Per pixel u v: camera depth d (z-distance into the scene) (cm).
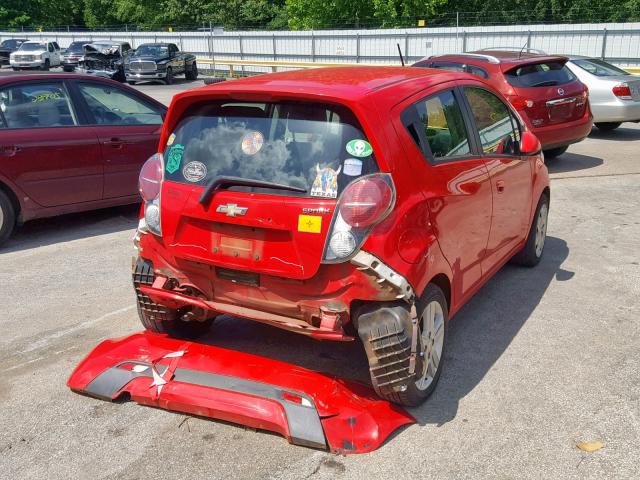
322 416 332
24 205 683
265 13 5141
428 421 353
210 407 341
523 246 558
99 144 727
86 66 3089
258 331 466
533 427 348
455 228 383
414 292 333
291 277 332
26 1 5725
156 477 311
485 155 445
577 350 436
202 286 371
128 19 5544
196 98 365
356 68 433
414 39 2789
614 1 3847
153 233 375
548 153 1120
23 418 361
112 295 544
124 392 372
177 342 399
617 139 1327
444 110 402
